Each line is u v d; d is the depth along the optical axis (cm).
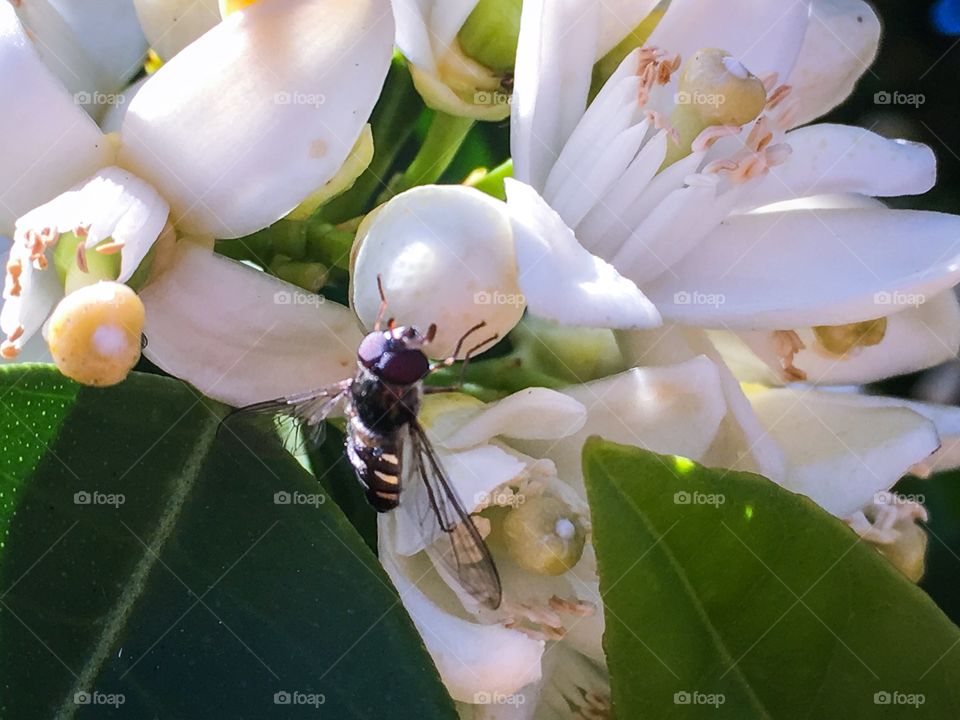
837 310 7
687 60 8
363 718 6
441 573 7
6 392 6
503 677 7
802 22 8
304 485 6
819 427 8
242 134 6
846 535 6
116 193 6
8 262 6
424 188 6
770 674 6
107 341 6
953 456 8
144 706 6
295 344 7
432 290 6
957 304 8
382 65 6
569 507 7
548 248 6
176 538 6
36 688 6
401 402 7
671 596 6
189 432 6
